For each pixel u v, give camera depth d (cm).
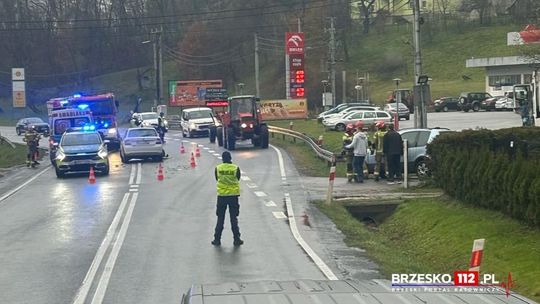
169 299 1061
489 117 6009
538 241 1348
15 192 2602
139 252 1434
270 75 10025
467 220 1625
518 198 1473
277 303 399
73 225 1792
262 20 10038
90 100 4500
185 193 2375
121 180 2844
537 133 1669
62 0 10638
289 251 1425
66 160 3012
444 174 1941
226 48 10219
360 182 2509
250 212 1933
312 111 8075
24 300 1070
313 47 8712
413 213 1877
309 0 9469
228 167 1505
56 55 10638
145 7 10906
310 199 2148
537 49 4000
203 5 10819
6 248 1503
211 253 1414
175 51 10625
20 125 7038
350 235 1612
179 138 5559
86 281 1190
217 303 400
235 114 4150
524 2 6631
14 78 5231
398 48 10919
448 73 9862
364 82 9006
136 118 5734
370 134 4181
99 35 10838
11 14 10325
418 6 3055
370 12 11869
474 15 11912
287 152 3884
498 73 8088
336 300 402
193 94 8231
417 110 2920
